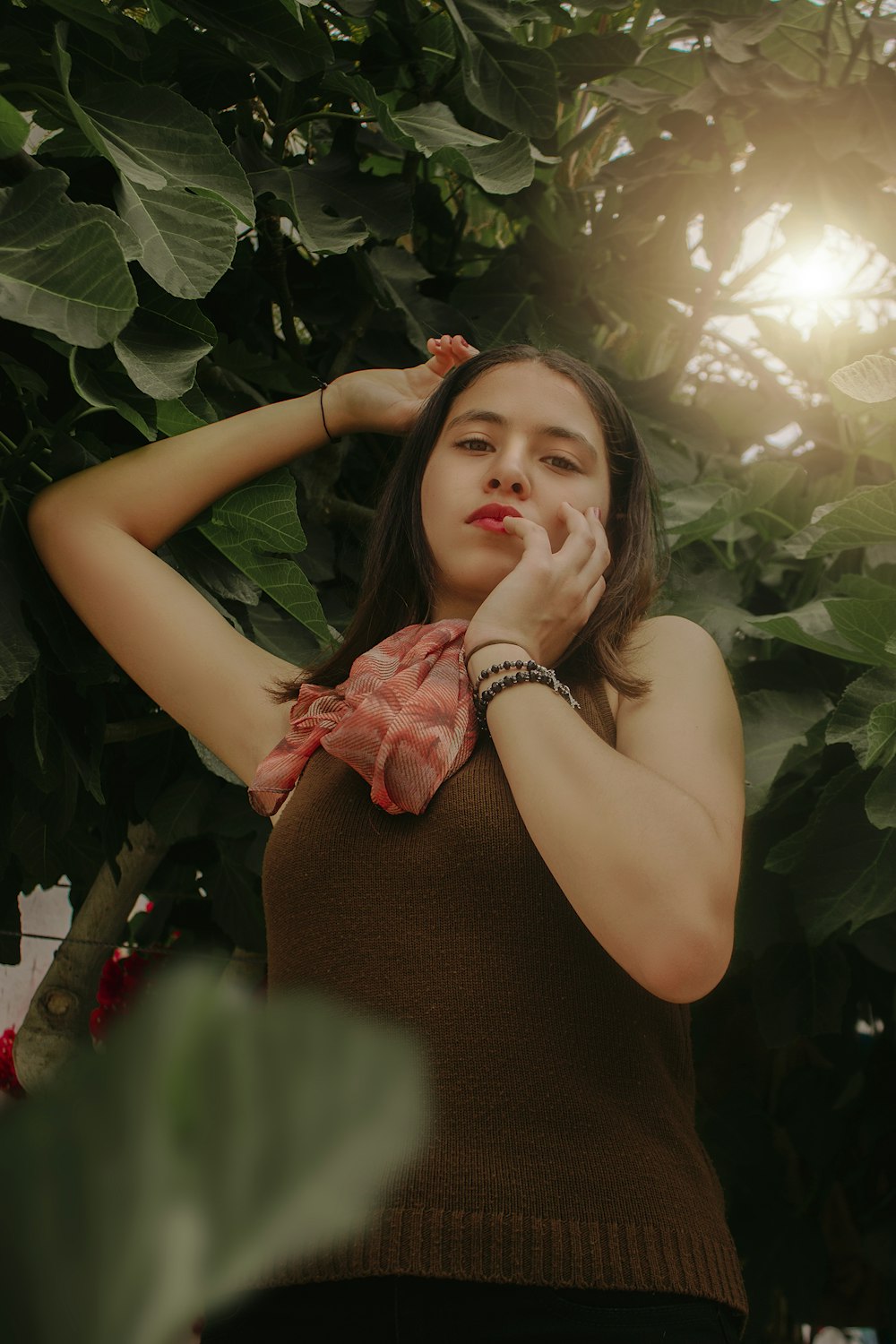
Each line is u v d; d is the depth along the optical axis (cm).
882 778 147
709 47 208
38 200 113
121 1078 10
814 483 239
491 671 107
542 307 216
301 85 171
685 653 121
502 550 126
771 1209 243
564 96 209
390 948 100
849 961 237
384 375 151
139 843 206
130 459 141
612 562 136
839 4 219
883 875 162
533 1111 93
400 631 127
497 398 132
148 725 175
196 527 146
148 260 120
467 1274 86
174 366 123
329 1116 10
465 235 247
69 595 133
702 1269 91
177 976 11
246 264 186
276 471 145
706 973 94
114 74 140
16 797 142
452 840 102
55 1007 200
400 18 174
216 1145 10
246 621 164
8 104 114
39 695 127
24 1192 10
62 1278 10
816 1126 245
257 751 130
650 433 215
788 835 185
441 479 130
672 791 99
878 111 199
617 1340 86
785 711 183
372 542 142
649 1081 99
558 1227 88
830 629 169
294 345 194
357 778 110
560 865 96
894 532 153
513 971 98
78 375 121
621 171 217
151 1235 10
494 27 171
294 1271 89
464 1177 89
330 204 166
